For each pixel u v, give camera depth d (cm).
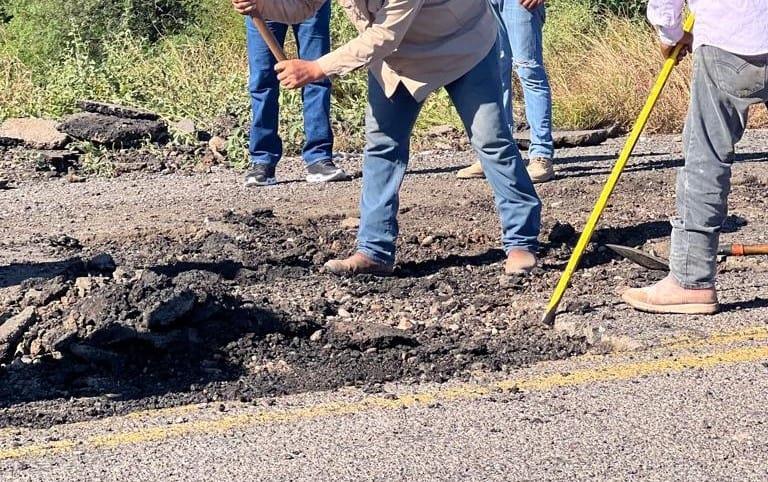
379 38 765
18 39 2130
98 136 1462
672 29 715
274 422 595
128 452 559
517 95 1928
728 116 705
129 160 1432
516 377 654
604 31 2078
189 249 937
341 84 1822
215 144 1478
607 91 1786
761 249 772
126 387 652
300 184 1236
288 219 1044
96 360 668
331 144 1252
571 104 1766
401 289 834
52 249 945
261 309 727
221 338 700
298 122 1528
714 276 738
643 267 873
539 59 1199
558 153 1498
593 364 668
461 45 806
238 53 1989
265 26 784
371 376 662
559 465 533
